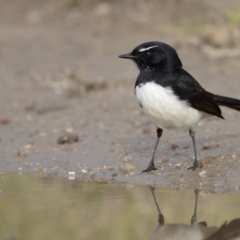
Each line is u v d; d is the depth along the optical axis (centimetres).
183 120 1241
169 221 1049
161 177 1263
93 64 2119
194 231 1021
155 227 1027
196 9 2358
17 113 1797
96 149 1473
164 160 1348
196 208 1088
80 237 991
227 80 1831
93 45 2297
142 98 1232
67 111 1777
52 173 1363
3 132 1661
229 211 1069
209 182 1208
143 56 1230
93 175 1325
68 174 1348
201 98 1238
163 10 2425
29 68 2153
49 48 2325
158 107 1218
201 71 1931
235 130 1465
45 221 1066
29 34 2477
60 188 1247
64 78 1994
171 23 2316
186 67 1972
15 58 2267
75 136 1545
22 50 2334
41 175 1351
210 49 2067
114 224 1042
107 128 1617
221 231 1016
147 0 2500
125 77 1966
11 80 2069
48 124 1694
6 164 1439
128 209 1109
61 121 1705
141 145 1465
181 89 1209
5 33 2505
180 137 1478
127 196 1173
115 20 2445
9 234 1012
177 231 1017
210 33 2109
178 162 1325
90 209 1112
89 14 2534
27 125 1698
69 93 1909
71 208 1122
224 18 2233
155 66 1225
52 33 2459
